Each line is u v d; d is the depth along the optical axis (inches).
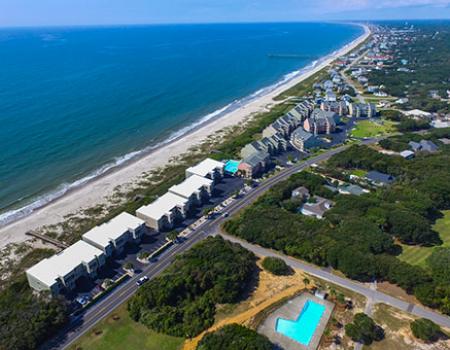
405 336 3533.5
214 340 3250.5
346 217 5182.1
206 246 4655.5
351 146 7810.0
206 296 3951.8
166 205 5561.0
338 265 4416.8
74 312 3929.6
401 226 4877.0
